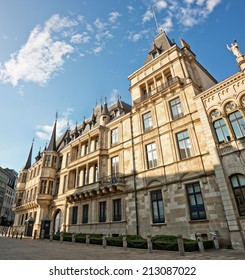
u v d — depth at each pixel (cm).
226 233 1405
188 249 1221
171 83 2191
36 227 3192
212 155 1603
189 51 2594
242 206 1368
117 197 2256
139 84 2603
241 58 1602
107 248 1544
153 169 2033
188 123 1911
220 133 1642
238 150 1470
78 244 1920
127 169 2294
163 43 2811
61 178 3425
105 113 2994
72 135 3803
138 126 2386
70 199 2820
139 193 2072
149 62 2578
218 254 1094
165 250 1308
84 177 2880
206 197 1585
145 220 1916
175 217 1711
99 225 2305
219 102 1694
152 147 2169
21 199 4569
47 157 3725
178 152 1905
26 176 4819
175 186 1803
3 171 7794
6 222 7488
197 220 1569
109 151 2617
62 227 2823
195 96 1877
